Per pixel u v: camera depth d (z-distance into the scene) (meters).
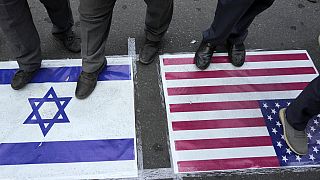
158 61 3.13
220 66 3.14
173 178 2.52
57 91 2.88
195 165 2.58
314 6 3.72
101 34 2.61
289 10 3.66
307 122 2.67
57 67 3.03
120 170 2.53
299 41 3.41
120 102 2.85
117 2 3.57
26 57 2.71
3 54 3.09
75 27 3.30
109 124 2.73
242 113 2.86
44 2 2.56
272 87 3.04
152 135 2.71
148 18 2.82
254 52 3.27
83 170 2.51
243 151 2.66
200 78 3.05
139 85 2.97
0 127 2.66
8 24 2.38
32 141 2.61
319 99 2.33
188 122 2.78
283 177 2.57
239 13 2.51
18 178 2.45
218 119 2.81
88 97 2.85
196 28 3.42
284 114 2.76
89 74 2.82
